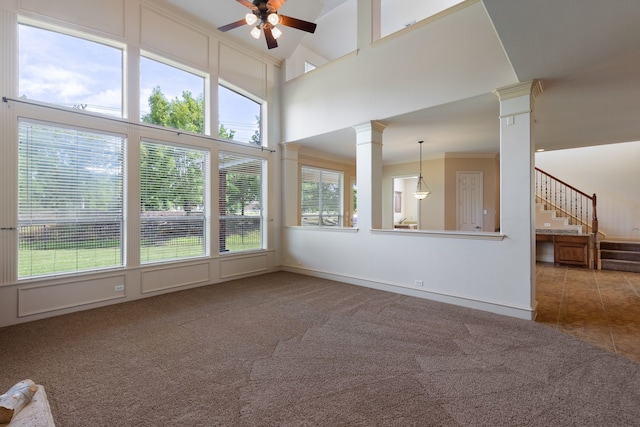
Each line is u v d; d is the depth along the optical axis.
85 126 3.68
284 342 2.75
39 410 1.35
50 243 3.49
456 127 4.94
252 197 5.70
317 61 7.28
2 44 3.14
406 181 11.46
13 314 3.22
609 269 6.01
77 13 3.58
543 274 5.59
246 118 5.62
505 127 3.39
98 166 3.83
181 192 4.66
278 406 1.84
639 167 6.84
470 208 7.27
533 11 2.05
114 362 2.38
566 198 7.53
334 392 1.98
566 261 6.41
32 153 3.36
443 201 7.32
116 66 4.00
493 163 7.22
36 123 3.36
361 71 4.69
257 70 5.66
